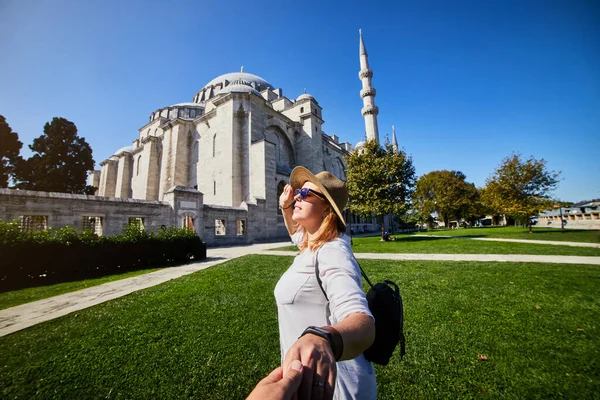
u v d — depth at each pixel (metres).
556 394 2.67
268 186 30.39
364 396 1.29
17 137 32.41
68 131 36.81
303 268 1.42
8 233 9.14
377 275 7.71
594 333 3.87
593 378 2.88
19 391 2.95
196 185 37.44
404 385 2.88
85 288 8.15
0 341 4.21
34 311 5.84
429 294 5.80
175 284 7.60
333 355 0.73
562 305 4.96
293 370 0.62
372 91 43.22
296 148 43.44
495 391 2.74
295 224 2.24
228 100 33.97
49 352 3.80
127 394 2.87
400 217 47.06
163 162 40.03
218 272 9.00
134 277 9.67
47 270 9.69
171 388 2.95
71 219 15.34
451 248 13.97
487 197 27.66
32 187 32.72
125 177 50.53
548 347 3.53
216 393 2.85
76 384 3.06
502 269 8.05
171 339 4.06
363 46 44.62
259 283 7.23
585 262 8.91
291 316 1.37
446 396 2.70
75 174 36.19
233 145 32.41
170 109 49.44
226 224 24.70
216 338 4.04
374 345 1.34
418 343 3.72
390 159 22.30
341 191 1.65
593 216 29.53
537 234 21.48
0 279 8.72
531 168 24.09
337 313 1.09
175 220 20.09
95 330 4.51
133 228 12.96
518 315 4.53
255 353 3.58
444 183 51.62
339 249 1.33
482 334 3.91
